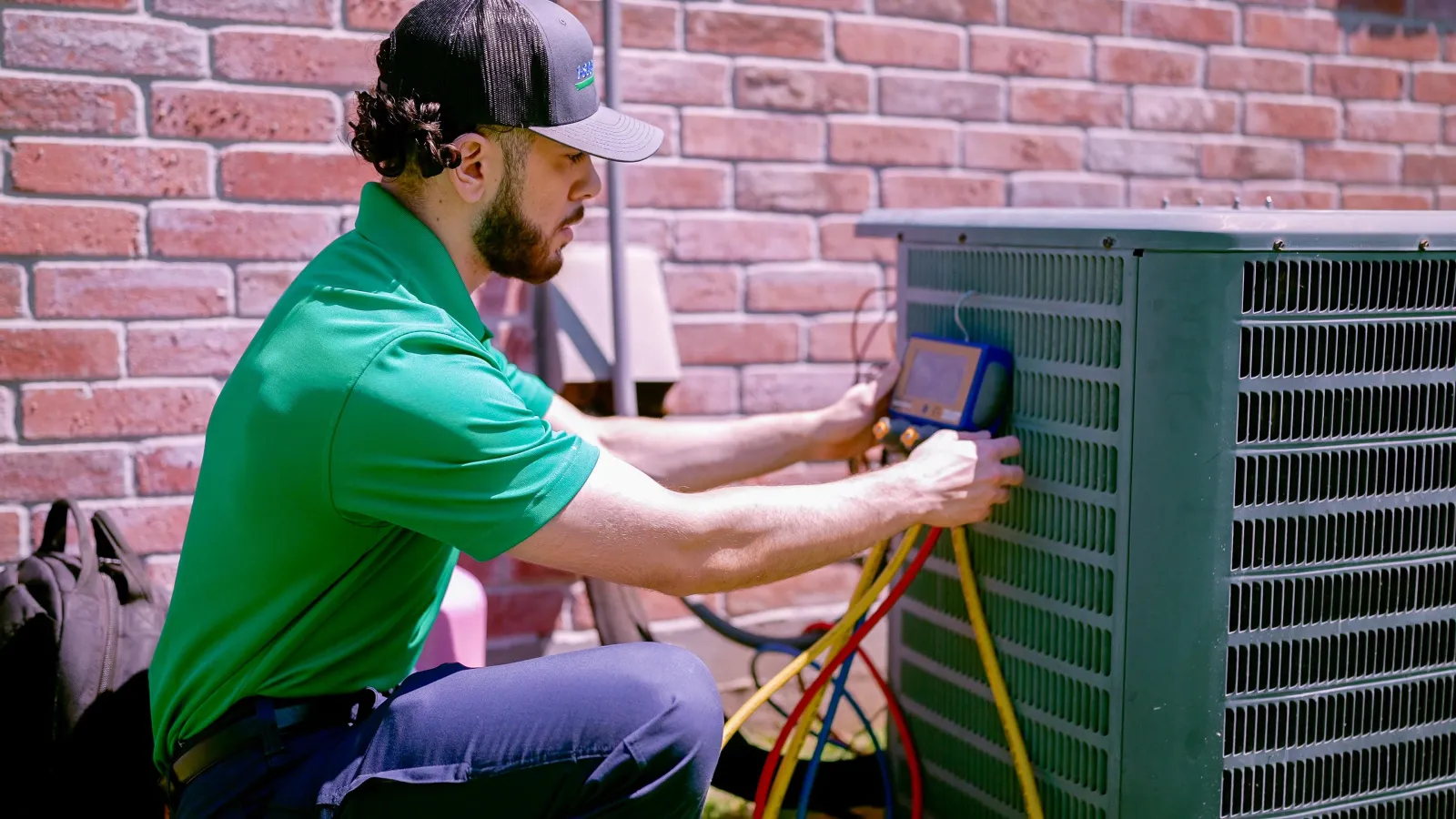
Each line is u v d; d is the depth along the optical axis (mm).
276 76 2037
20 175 1906
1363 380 1430
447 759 1180
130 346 1999
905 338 1798
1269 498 1413
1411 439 1469
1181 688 1413
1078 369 1458
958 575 1694
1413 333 1448
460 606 1738
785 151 2373
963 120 2502
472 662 1759
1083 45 2578
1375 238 1383
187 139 1996
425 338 1172
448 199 1291
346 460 1148
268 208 2057
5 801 1493
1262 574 1420
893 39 2426
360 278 1222
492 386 1188
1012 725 1582
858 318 2475
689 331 2342
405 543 1254
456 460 1151
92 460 1993
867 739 2268
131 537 2027
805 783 1655
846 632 1634
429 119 1224
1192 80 2684
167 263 2008
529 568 2250
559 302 2166
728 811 1993
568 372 2113
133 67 1952
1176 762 1425
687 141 2297
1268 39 2736
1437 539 1499
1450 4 2895
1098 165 2625
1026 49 2533
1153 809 1434
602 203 2275
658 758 1198
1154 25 2633
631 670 1229
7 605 1511
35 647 1510
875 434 1657
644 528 1221
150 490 2031
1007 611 1606
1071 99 2584
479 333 1344
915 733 1822
